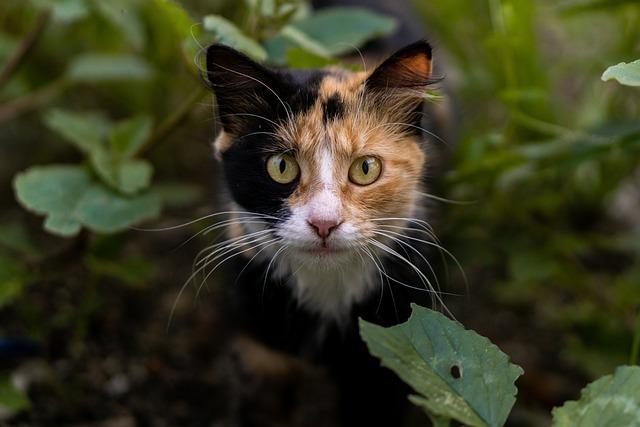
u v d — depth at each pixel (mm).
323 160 490
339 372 572
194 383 657
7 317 673
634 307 668
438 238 585
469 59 806
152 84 798
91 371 648
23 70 764
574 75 877
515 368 408
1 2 776
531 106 689
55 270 667
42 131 822
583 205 794
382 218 501
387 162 500
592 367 627
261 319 560
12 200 793
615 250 781
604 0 622
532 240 705
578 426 394
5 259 618
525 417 640
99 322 689
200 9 739
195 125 758
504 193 727
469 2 786
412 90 508
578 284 718
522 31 673
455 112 758
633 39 726
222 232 566
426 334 412
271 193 497
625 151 657
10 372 607
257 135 502
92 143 617
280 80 493
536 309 748
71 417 608
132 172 585
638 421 386
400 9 788
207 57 491
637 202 869
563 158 629
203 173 822
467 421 389
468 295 743
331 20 588
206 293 716
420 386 395
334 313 539
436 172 623
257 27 546
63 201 563
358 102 500
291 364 631
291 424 644
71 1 607
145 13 724
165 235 779
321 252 491
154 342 686
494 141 651
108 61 733
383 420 580
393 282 523
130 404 631
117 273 638
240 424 629
